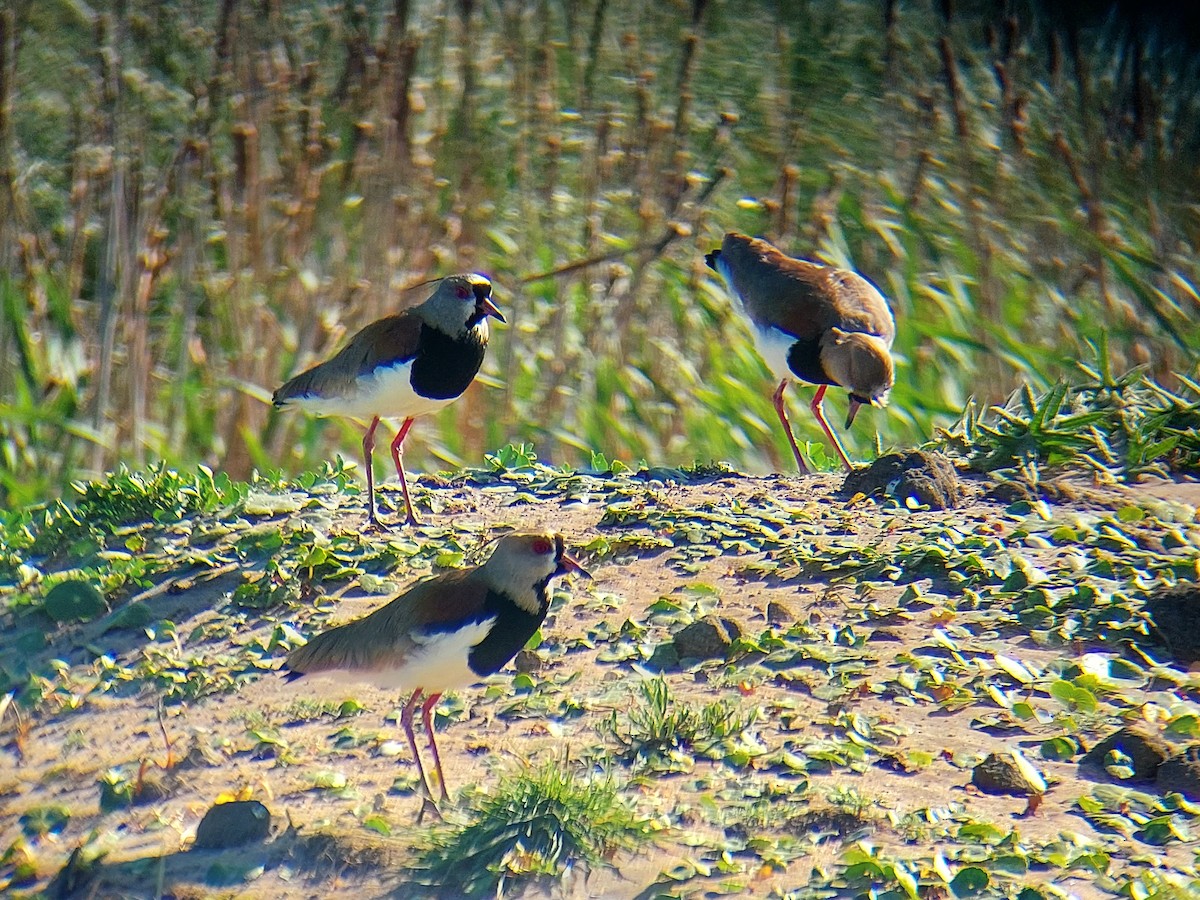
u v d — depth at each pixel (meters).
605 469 13.78
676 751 8.33
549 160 17.72
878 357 12.84
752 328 13.97
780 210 17.56
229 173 16.52
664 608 10.18
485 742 8.75
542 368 16.61
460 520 12.21
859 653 9.39
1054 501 11.83
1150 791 7.74
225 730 9.24
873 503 12.03
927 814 7.48
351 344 12.26
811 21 22.31
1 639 10.80
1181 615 9.27
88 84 18.23
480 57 20.11
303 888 7.38
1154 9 23.52
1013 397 14.22
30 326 16.11
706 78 20.52
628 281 17.20
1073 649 9.35
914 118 19.62
